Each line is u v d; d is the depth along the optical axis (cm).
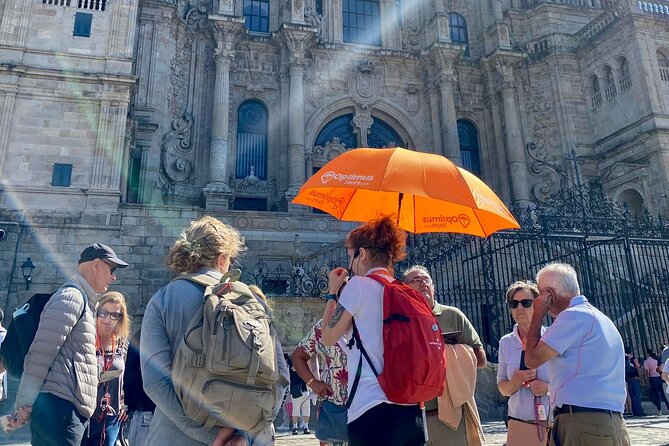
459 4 3809
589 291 1728
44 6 2238
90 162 2091
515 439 539
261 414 318
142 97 2712
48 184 2033
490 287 1916
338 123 3362
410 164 464
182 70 2959
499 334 1603
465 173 497
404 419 360
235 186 2972
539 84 3566
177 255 367
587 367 403
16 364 469
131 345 532
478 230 552
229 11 3020
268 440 342
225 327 310
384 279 394
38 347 429
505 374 560
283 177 2994
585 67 3484
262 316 334
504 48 3441
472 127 3556
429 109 3416
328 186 469
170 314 333
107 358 574
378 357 369
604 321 421
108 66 2217
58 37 2214
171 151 2805
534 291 570
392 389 352
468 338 570
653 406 1766
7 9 2188
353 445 362
